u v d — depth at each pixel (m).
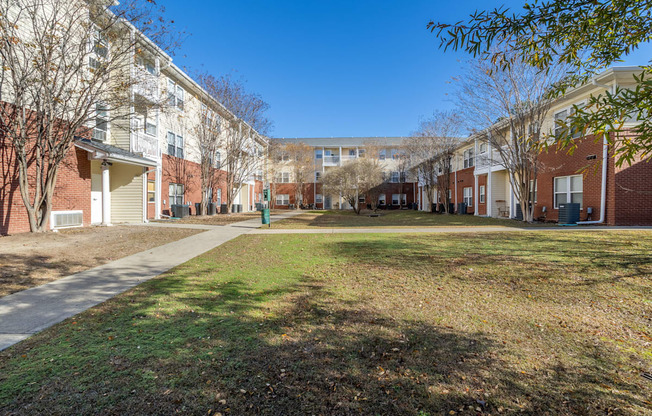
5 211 10.30
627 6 2.34
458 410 2.19
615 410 2.18
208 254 7.90
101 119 13.06
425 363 2.78
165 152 18.83
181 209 19.05
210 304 4.25
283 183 41.44
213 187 24.03
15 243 8.76
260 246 9.08
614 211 12.33
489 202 21.12
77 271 6.09
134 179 15.78
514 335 3.31
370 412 2.17
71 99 11.19
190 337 3.27
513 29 2.55
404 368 2.71
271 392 2.38
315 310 4.04
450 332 3.39
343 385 2.47
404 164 35.59
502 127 15.98
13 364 2.75
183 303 4.30
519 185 16.30
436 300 4.38
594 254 6.85
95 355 2.90
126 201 15.80
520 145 14.78
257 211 32.09
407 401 2.28
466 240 9.56
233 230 13.12
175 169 19.83
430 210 29.41
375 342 3.17
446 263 6.54
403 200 41.12
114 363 2.77
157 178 17.75
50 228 11.64
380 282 5.28
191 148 21.83
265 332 3.39
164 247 8.88
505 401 2.29
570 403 2.26
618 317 3.72
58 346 3.08
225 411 2.17
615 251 7.09
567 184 14.75
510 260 6.60
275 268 6.35
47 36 9.84
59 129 10.55
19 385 2.45
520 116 14.23
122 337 3.27
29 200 10.84
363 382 2.51
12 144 10.48
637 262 6.03
